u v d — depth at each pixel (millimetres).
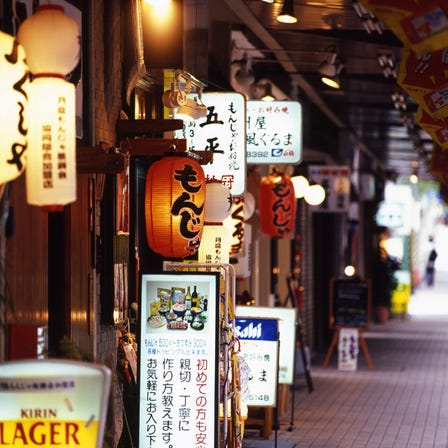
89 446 6449
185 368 10000
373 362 24734
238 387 11383
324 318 28797
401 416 16641
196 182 10430
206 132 13180
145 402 10023
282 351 15367
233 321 11281
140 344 10039
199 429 9961
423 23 8594
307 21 14984
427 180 55750
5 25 7742
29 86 6855
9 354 7715
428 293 58062
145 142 10586
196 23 12625
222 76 16406
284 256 23844
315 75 19391
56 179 6738
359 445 14180
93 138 9984
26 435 6480
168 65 11656
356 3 13008
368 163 39781
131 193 12109
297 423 15906
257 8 14180
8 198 7613
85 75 9945
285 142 15445
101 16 10469
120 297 11039
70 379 6469
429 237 62438
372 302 38938
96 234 10234
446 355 26547
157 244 10500
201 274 10031
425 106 11141
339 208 26625
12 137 6754
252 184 17688
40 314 8547
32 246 8320
